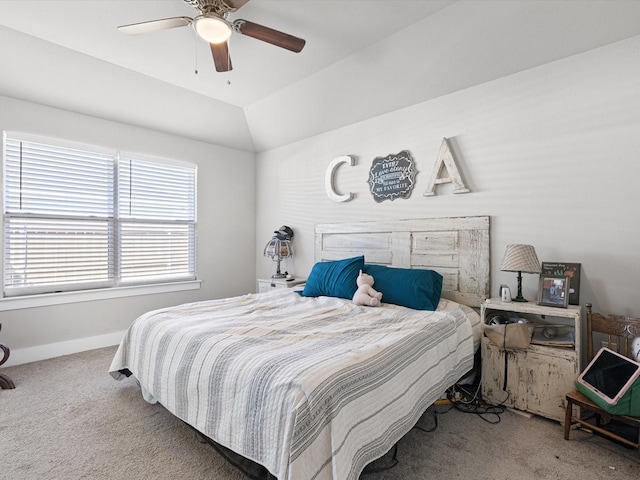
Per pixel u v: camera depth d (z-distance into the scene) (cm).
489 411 209
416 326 193
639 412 156
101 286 337
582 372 194
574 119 220
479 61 248
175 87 330
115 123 343
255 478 134
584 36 209
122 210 350
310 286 298
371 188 332
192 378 160
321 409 114
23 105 290
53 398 223
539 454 166
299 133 393
